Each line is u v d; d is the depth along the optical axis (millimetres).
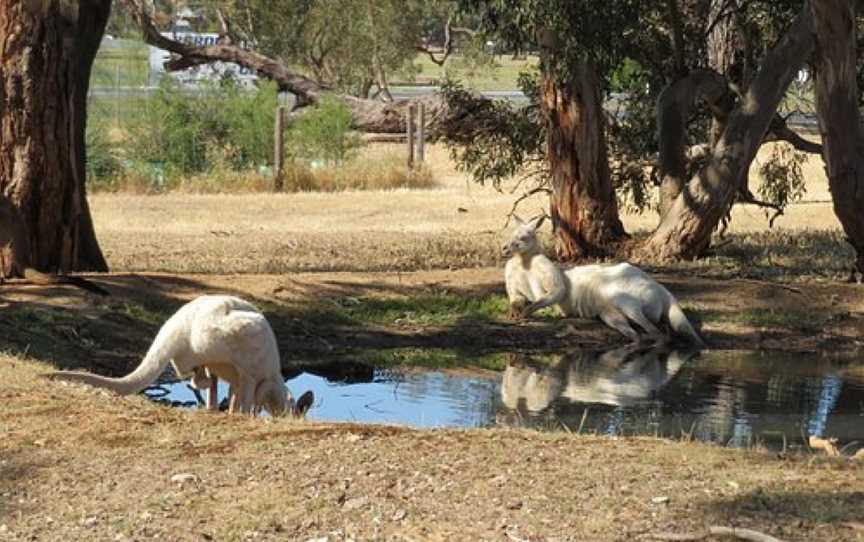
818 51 18766
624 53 21891
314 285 18281
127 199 31156
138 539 7008
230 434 8875
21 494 7711
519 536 6957
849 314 17688
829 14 18406
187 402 12625
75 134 18141
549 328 17078
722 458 8352
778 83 21312
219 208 29844
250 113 35656
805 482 7785
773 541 6707
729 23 24219
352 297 17938
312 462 8219
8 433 8828
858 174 18844
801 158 25656
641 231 25312
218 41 48156
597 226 22188
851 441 11359
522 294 17703
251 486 7777
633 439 8930
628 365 15461
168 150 35156
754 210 30078
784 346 16672
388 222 27984
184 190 32844
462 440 8742
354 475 7941
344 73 49500
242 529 7117
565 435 9016
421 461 8219
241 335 10328
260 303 17312
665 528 7008
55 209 17641
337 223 27812
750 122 21453
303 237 25484
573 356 15984
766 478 7887
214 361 10430
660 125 22344
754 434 11633
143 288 16953
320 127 36062
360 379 14445
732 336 17016
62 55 17531
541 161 27828
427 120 38844
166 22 54125
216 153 35625
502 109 25672
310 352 15750
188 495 7641
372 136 42656
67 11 17562
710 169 21516
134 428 9000
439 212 29438
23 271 16375
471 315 17594
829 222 28234
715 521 7082
